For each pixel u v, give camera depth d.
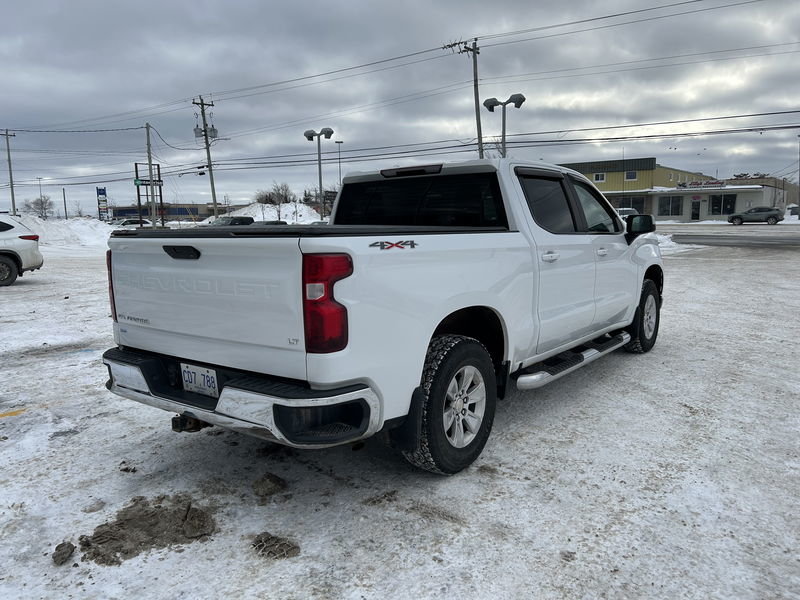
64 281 14.13
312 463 3.69
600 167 61.94
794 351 6.43
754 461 3.64
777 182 65.69
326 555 2.70
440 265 3.18
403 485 3.38
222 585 2.50
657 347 6.65
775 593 2.42
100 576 2.56
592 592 2.43
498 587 2.47
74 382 5.51
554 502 3.16
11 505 3.18
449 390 3.35
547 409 4.62
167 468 3.63
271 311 2.75
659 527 2.91
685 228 44.38
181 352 3.25
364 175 4.80
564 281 4.38
